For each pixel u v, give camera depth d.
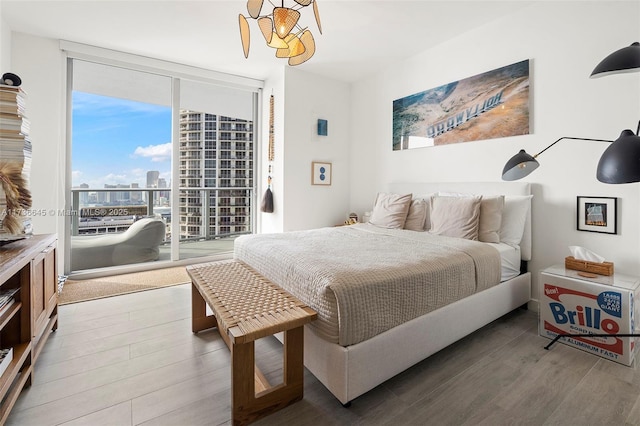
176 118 3.88
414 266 1.72
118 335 2.10
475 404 1.45
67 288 3.02
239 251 2.47
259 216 4.55
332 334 1.42
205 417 1.36
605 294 1.85
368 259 1.82
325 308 1.44
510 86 2.74
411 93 3.64
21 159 1.72
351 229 3.11
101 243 3.55
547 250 2.56
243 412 1.33
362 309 1.44
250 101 4.52
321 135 4.23
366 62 3.78
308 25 2.91
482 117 2.95
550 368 1.74
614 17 2.19
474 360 1.83
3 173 1.67
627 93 2.14
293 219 4.05
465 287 1.94
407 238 2.54
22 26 2.87
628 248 2.16
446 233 2.68
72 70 3.30
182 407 1.42
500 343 2.03
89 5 2.57
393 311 1.56
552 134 2.51
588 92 2.31
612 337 1.81
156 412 1.39
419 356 1.66
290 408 1.43
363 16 2.76
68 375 1.64
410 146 3.67
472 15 2.76
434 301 1.75
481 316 2.06
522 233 2.60
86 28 2.93
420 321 1.66
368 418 1.37
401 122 3.77
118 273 3.53
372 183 4.22
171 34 3.07
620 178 1.42
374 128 4.16
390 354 1.52
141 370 1.70
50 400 1.45
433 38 3.18
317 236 2.64
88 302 2.69
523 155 2.15
